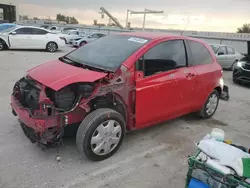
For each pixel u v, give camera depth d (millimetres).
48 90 3064
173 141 4078
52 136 3020
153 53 3680
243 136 4574
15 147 3496
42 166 3123
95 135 3133
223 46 12594
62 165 3174
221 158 2316
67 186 2801
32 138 3164
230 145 2545
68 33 25000
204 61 4676
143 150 3703
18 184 2771
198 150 2561
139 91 3479
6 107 4941
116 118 3271
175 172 3242
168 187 2941
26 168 3059
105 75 3191
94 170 3123
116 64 3416
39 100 2941
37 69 3576
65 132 3328
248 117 5648
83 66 3564
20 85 3488
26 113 3039
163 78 3760
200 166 2334
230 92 8094
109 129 3238
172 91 3947
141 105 3564
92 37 20688
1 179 2830
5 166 3064
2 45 13961
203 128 4727
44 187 2760
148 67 3592
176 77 3959
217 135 2668
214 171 2244
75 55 4055
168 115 4074
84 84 3084
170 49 3953
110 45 4000
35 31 14648
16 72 8398
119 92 3283
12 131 3947
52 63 3793
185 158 3594
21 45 14320
